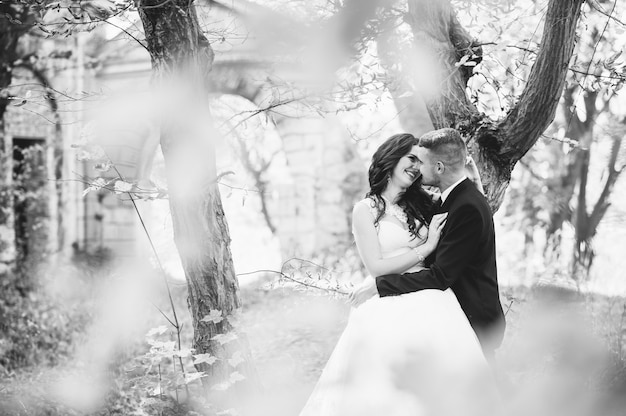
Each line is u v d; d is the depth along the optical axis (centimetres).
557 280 777
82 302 940
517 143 467
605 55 608
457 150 388
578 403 509
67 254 1338
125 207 1480
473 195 383
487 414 369
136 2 410
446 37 475
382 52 469
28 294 1003
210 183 437
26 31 880
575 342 598
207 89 453
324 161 1545
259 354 711
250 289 1292
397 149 399
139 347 762
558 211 1181
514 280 1127
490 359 397
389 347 377
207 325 464
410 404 369
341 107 444
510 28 489
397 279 383
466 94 486
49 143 1341
